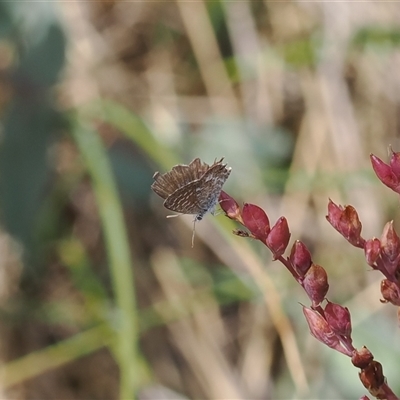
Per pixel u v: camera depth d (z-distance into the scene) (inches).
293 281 30.5
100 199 27.7
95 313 30.9
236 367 31.6
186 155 32.3
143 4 36.9
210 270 32.7
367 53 33.6
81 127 29.4
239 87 35.0
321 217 32.8
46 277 32.7
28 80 29.5
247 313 32.6
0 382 30.5
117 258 26.6
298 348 30.0
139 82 35.7
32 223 28.8
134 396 24.7
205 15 35.5
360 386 28.0
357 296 30.9
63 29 30.1
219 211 18.9
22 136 28.9
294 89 34.5
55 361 30.6
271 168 32.5
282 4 35.4
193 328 32.2
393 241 18.6
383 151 33.0
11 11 29.8
